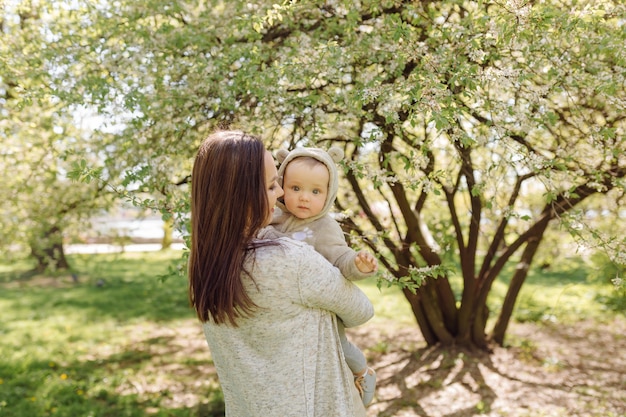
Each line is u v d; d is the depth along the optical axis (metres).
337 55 2.78
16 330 6.85
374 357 5.55
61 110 3.83
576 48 2.98
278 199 1.75
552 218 4.60
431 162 3.42
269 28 3.58
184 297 8.83
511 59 2.77
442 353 5.14
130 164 3.67
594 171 3.04
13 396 4.65
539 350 5.48
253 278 1.44
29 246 5.56
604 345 5.77
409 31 2.67
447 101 2.47
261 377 1.49
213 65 3.14
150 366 5.54
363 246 3.35
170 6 3.48
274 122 3.24
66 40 3.51
